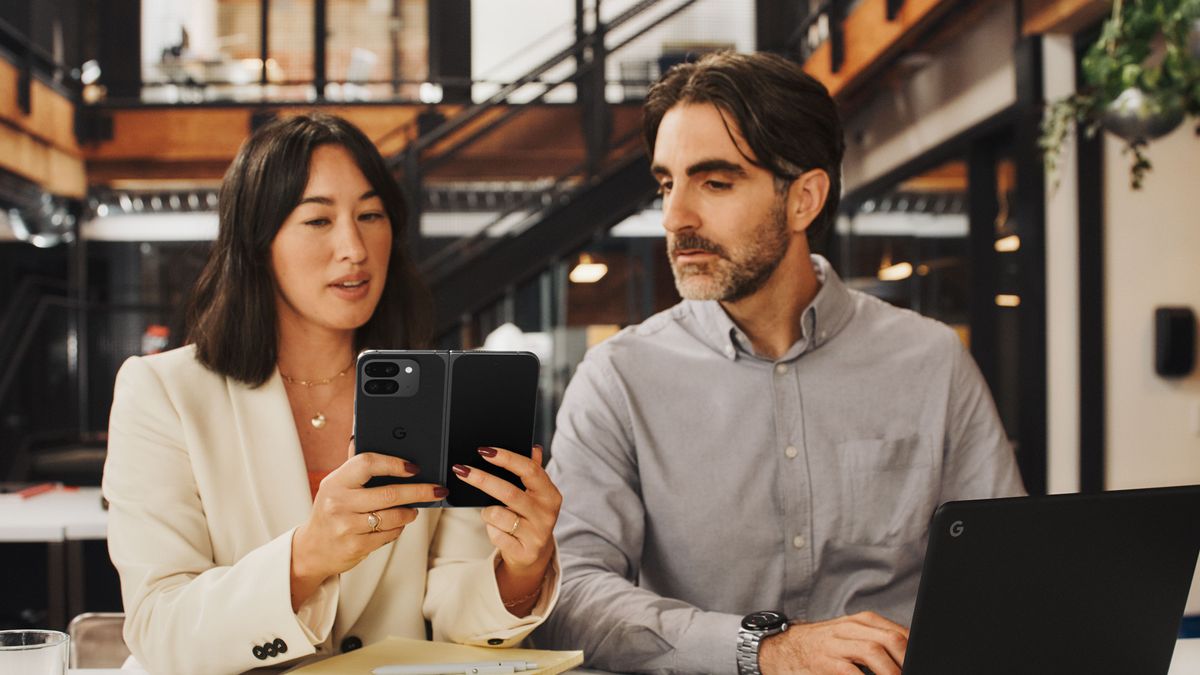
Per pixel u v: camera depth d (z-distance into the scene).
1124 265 4.19
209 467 1.45
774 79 1.64
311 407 1.58
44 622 3.75
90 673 1.44
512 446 1.28
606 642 1.50
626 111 6.41
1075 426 4.23
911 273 5.91
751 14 6.82
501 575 1.42
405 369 1.25
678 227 1.67
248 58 7.55
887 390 1.79
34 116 6.75
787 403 1.76
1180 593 1.17
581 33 7.34
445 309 6.06
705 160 1.64
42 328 7.91
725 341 1.78
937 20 4.82
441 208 6.22
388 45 7.54
